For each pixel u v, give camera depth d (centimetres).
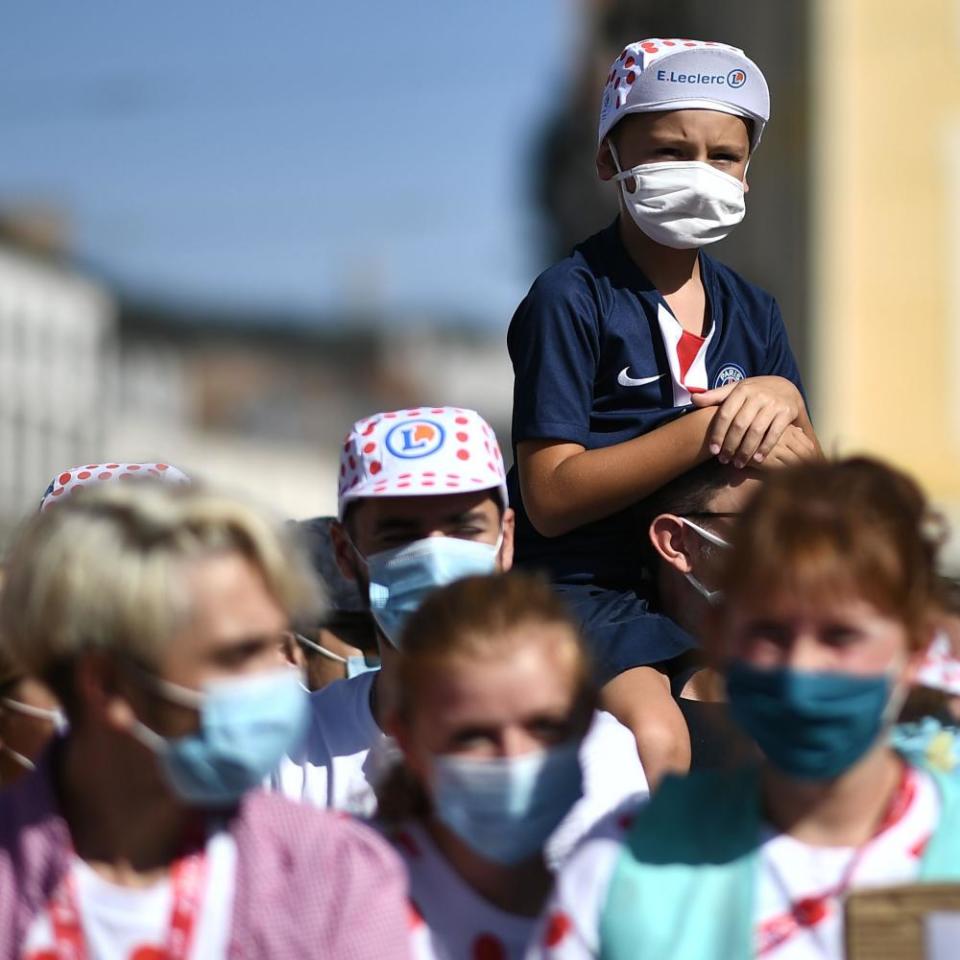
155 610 677
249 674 696
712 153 1079
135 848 715
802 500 682
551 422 1061
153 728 687
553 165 7000
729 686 688
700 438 1011
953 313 4153
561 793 734
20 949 700
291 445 13075
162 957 703
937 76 4162
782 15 4391
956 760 784
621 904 691
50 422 9406
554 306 1084
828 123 4194
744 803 708
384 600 985
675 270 1108
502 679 715
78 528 692
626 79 1093
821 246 4191
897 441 4156
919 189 4175
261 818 731
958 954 654
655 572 1073
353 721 971
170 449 10775
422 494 982
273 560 704
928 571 696
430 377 15150
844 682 666
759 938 682
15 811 720
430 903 761
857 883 685
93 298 9925
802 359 4238
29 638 693
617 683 1009
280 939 708
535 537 1120
